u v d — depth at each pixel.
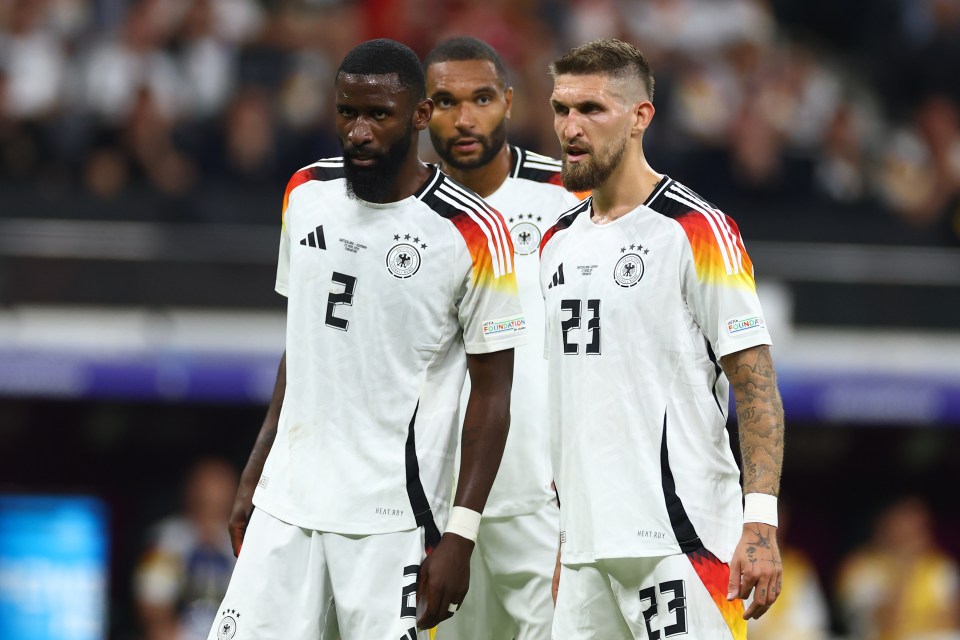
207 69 42.03
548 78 42.31
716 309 16.55
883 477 41.94
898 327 39.47
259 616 16.20
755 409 16.38
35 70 40.66
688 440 16.69
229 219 38.25
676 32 48.00
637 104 17.02
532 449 20.53
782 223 40.34
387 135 16.12
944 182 44.94
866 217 42.09
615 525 16.67
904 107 50.09
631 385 16.72
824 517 41.97
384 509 16.17
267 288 37.28
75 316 36.22
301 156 41.00
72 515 39.25
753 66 46.69
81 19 42.50
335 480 16.20
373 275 16.38
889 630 39.47
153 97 40.44
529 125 40.75
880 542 40.16
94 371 35.56
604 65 16.84
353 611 16.08
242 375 36.22
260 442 17.59
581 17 46.56
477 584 20.94
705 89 44.28
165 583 35.91
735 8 49.66
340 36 43.88
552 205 21.16
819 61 53.47
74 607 39.12
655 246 16.77
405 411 16.34
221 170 40.25
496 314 16.59
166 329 36.50
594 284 17.00
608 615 17.22
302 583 16.28
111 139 40.03
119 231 37.28
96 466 39.41
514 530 20.56
